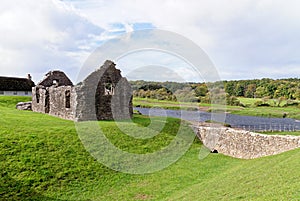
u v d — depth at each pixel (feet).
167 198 58.44
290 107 259.80
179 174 73.46
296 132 118.52
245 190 50.52
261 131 121.80
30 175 62.03
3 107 140.15
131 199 59.06
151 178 70.33
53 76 155.12
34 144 73.05
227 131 95.61
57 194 58.75
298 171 53.36
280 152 82.94
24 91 223.30
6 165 63.31
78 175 65.87
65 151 73.36
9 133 76.23
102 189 62.90
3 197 54.85
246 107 258.16
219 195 51.49
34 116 109.60
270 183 50.70
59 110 112.37
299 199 39.55
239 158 90.12
